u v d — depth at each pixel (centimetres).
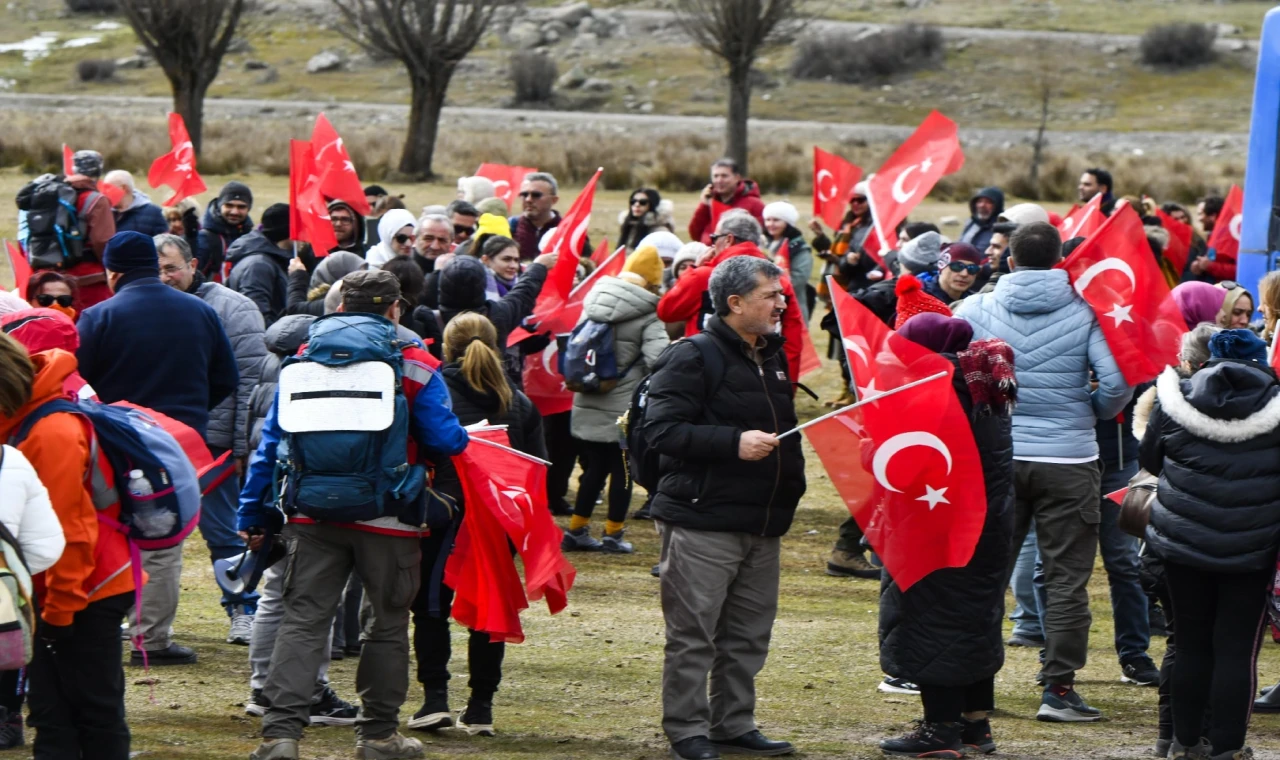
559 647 1255
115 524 764
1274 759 986
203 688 1056
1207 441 877
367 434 821
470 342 1061
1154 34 10706
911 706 1106
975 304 1105
